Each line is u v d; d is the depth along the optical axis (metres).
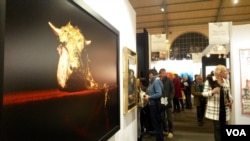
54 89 1.25
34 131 1.08
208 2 9.27
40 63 1.13
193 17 11.07
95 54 1.86
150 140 4.90
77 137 1.51
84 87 1.64
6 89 0.91
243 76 4.73
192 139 4.93
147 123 5.42
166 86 5.14
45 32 1.18
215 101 3.48
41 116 1.14
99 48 1.96
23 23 1.01
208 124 6.49
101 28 2.01
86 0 1.85
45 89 1.17
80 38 1.57
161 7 9.57
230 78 4.84
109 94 2.22
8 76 0.92
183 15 10.75
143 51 5.63
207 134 5.36
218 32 5.30
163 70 5.18
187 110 9.13
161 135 4.13
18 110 0.98
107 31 2.18
